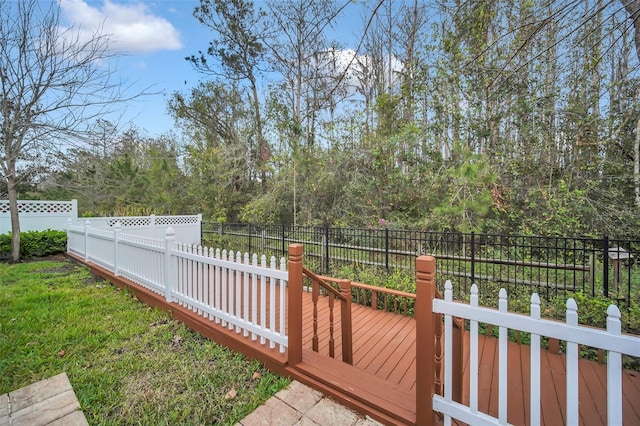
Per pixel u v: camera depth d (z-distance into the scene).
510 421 2.10
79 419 1.96
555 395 2.40
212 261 3.04
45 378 2.40
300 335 2.35
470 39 6.91
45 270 6.32
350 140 9.74
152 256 4.03
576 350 1.24
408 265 5.57
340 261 6.34
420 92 8.23
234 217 13.20
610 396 1.17
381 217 8.73
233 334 2.83
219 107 14.45
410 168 8.38
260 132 13.40
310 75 11.13
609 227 6.19
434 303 1.60
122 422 1.95
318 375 2.19
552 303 3.99
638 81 6.48
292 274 2.30
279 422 1.91
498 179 6.88
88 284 5.16
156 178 13.99
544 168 7.16
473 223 6.68
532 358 1.34
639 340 1.10
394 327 3.72
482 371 2.77
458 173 6.15
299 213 9.95
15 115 6.70
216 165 12.82
